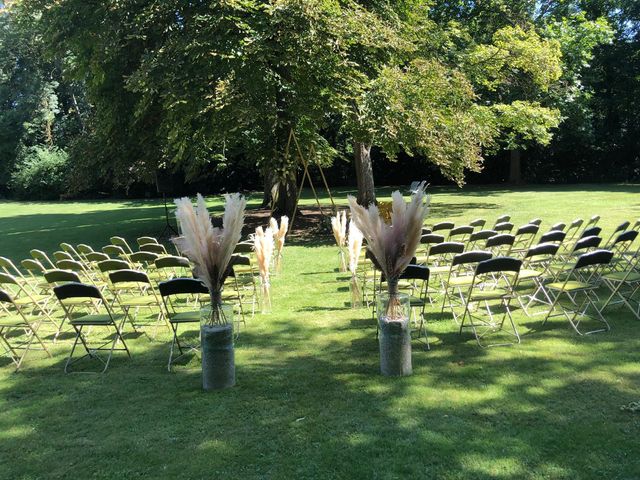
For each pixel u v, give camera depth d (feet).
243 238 47.39
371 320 20.62
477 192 85.51
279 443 11.36
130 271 18.81
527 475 9.73
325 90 42.19
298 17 37.22
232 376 14.67
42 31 46.80
